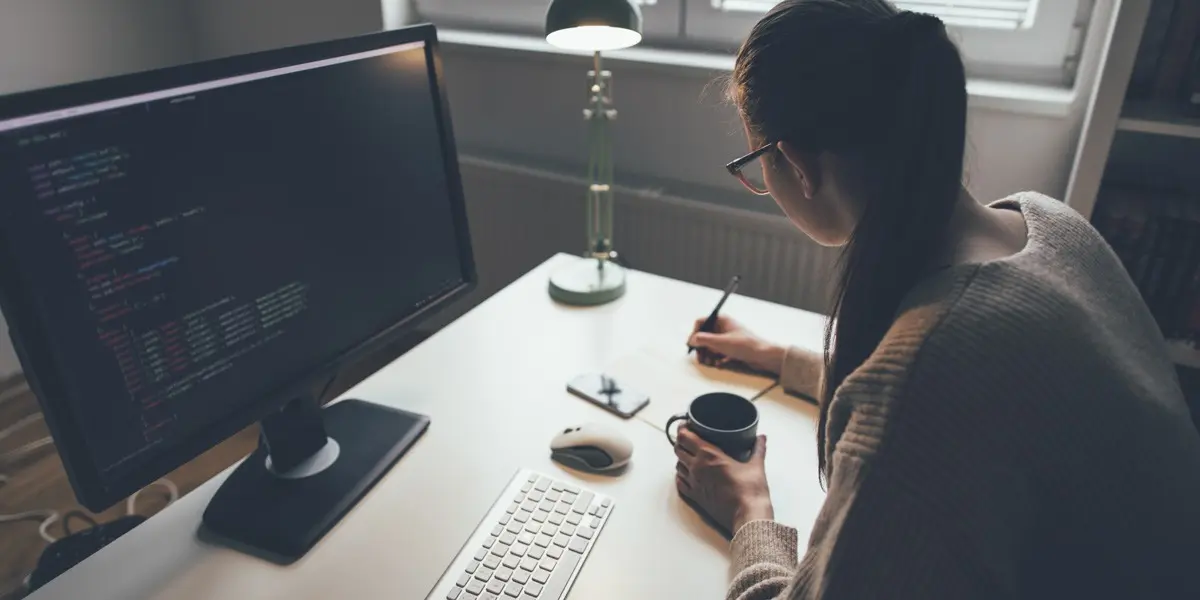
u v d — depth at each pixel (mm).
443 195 1117
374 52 968
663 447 1042
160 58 2568
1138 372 656
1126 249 1348
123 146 738
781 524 864
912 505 557
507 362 1232
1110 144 1251
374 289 1034
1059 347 585
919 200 630
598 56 1403
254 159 854
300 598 824
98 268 735
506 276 2314
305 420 996
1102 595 645
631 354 1241
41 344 699
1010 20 1656
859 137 649
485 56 2121
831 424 658
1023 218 737
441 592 822
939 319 586
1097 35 1494
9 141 660
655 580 839
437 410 1119
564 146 2125
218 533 909
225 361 862
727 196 1892
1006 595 585
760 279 1873
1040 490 582
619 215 1997
